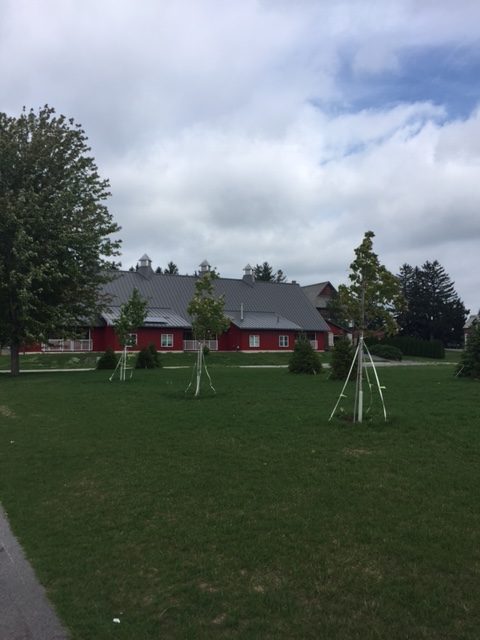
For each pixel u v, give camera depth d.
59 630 3.98
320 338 59.53
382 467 7.52
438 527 5.37
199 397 15.39
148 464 8.35
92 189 29.19
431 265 87.94
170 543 5.37
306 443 9.12
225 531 5.55
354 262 11.38
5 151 25.94
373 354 53.94
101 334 47.06
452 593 4.13
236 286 61.62
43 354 42.84
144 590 4.48
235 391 16.70
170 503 6.54
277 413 12.03
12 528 6.13
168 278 57.94
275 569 4.69
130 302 24.11
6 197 25.09
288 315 59.66
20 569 5.05
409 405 12.70
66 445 9.99
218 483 7.20
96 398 16.02
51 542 5.62
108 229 28.92
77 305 28.83
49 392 18.08
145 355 30.84
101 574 4.80
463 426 9.94
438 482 6.79
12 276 24.38
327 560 4.78
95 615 4.13
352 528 5.44
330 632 3.73
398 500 6.19
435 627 3.71
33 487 7.62
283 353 51.03
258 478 7.30
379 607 4.00
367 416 11.17
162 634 3.82
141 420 11.96
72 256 27.09
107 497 6.95
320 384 18.81
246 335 54.03
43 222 25.23
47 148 26.97
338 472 7.37
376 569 4.58
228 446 9.15
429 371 27.00
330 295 73.62
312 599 4.18
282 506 6.17
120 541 5.52
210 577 4.62
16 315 26.53
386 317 11.33
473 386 17.42
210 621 3.95
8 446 10.25
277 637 3.70
